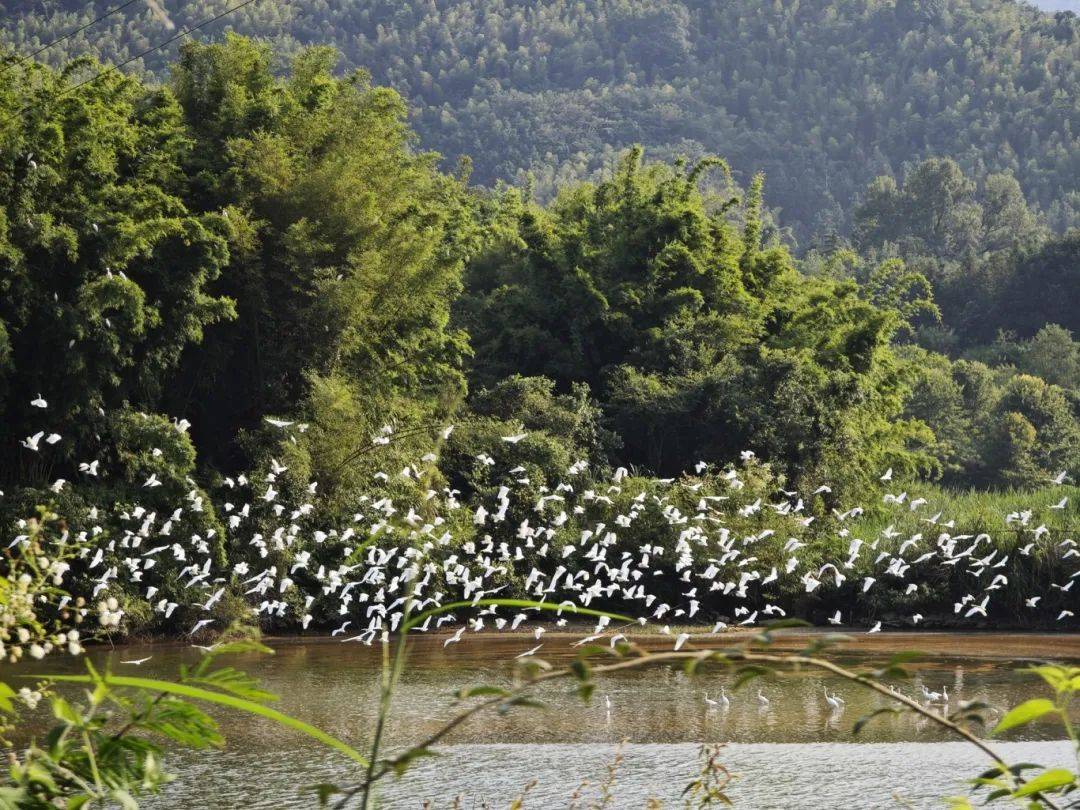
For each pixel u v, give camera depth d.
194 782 15.55
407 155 45.41
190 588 30.11
